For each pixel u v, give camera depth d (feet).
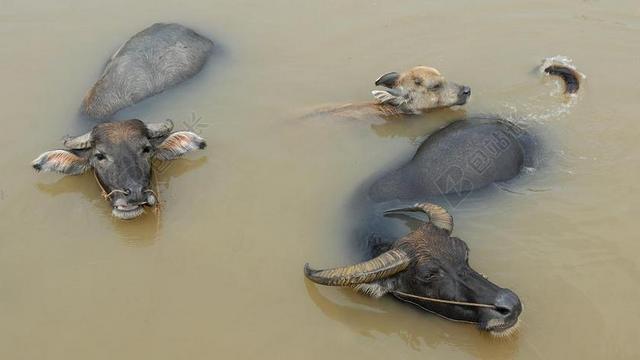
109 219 16.39
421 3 21.15
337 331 14.67
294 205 16.47
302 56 19.76
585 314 14.57
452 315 14.60
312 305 14.99
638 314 14.53
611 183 16.51
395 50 19.84
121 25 20.81
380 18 20.71
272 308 14.96
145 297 15.15
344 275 14.56
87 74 19.38
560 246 15.47
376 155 17.46
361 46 19.95
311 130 17.93
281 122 18.12
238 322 14.79
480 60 19.49
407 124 18.25
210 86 19.02
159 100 18.63
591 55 19.45
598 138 17.42
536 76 18.99
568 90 18.44
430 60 19.56
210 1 21.52
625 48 19.58
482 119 17.71
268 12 21.09
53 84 19.10
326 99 18.67
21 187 16.90
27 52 19.94
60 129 17.99
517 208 16.10
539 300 14.76
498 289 14.24
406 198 16.28
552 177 16.66
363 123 18.15
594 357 14.11
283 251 15.72
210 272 15.47
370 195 16.44
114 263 15.66
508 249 15.46
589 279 14.99
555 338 14.34
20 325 14.82
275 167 17.21
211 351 14.44
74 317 14.90
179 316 14.88
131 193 16.15
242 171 17.15
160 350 14.47
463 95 18.28
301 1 21.44
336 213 16.29
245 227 16.14
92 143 16.74
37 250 15.89
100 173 16.57
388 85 18.63
